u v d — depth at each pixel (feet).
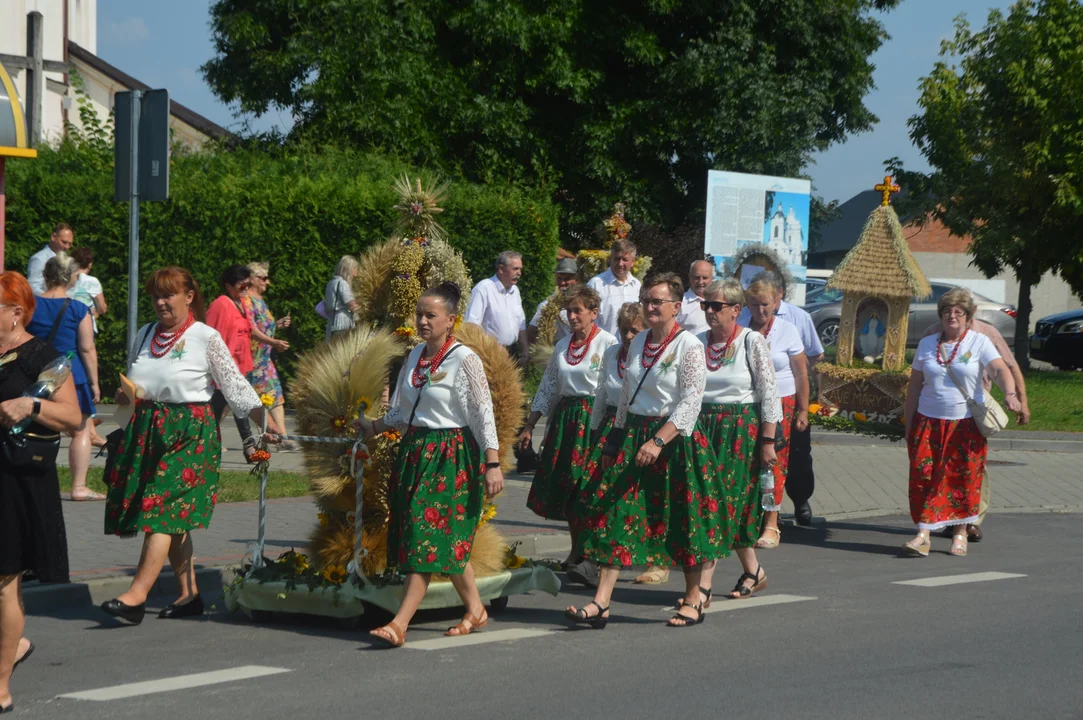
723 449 24.26
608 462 22.82
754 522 24.62
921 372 31.32
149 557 21.75
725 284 24.39
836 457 48.37
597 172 81.00
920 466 31.14
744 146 81.76
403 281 23.54
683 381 22.26
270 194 53.01
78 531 29.14
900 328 39.99
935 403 31.12
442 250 23.63
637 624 23.03
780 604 24.84
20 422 16.52
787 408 29.89
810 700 17.67
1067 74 81.92
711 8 83.76
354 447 21.93
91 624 22.74
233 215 52.70
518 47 79.25
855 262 40.04
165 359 21.97
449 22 78.13
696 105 83.10
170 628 22.44
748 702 17.56
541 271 58.54
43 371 16.97
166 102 32.89
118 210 51.52
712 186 59.98
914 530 35.14
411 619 23.08
